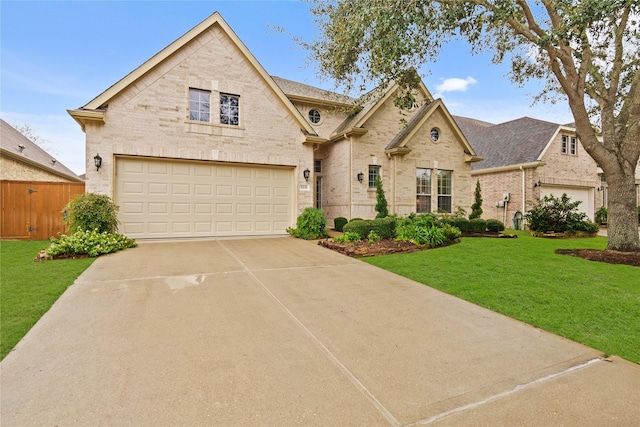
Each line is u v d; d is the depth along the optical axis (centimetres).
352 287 518
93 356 284
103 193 888
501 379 264
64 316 371
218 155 1027
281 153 1122
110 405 218
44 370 260
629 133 770
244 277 562
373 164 1405
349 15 679
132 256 718
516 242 1027
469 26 694
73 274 552
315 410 218
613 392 249
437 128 1473
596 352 317
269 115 1105
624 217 776
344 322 376
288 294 475
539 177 1648
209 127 1016
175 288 488
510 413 221
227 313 393
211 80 1023
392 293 491
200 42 1012
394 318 392
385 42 616
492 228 1270
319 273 603
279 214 1136
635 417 219
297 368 272
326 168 1558
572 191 1806
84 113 857
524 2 732
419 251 830
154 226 962
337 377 260
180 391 235
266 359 286
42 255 680
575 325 379
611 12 573
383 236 956
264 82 1099
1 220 973
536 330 366
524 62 981
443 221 1141
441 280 560
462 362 290
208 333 336
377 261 707
